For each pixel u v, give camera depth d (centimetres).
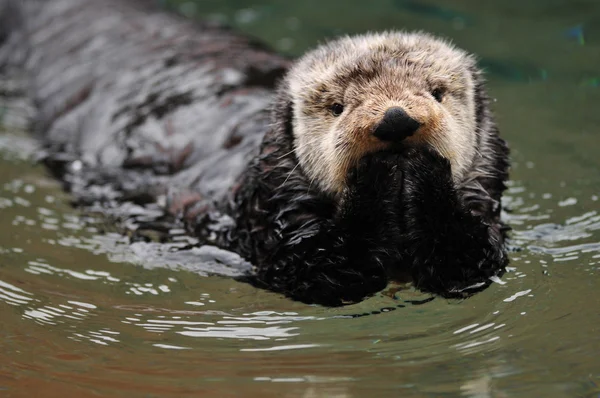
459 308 1080
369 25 2162
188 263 1227
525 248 1223
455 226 1058
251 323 1070
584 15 2158
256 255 1169
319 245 1093
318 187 1115
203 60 1650
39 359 987
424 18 2191
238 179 1265
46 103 1739
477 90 1155
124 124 1556
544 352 954
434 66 1065
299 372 944
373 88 1019
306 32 2144
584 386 884
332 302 1098
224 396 898
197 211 1304
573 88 1805
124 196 1434
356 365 955
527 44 2022
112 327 1067
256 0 2347
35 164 1584
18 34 1984
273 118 1177
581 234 1263
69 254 1279
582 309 1042
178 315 1098
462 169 1091
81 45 1812
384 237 1096
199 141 1432
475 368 934
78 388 921
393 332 1032
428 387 903
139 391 912
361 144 993
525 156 1531
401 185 1066
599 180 1437
